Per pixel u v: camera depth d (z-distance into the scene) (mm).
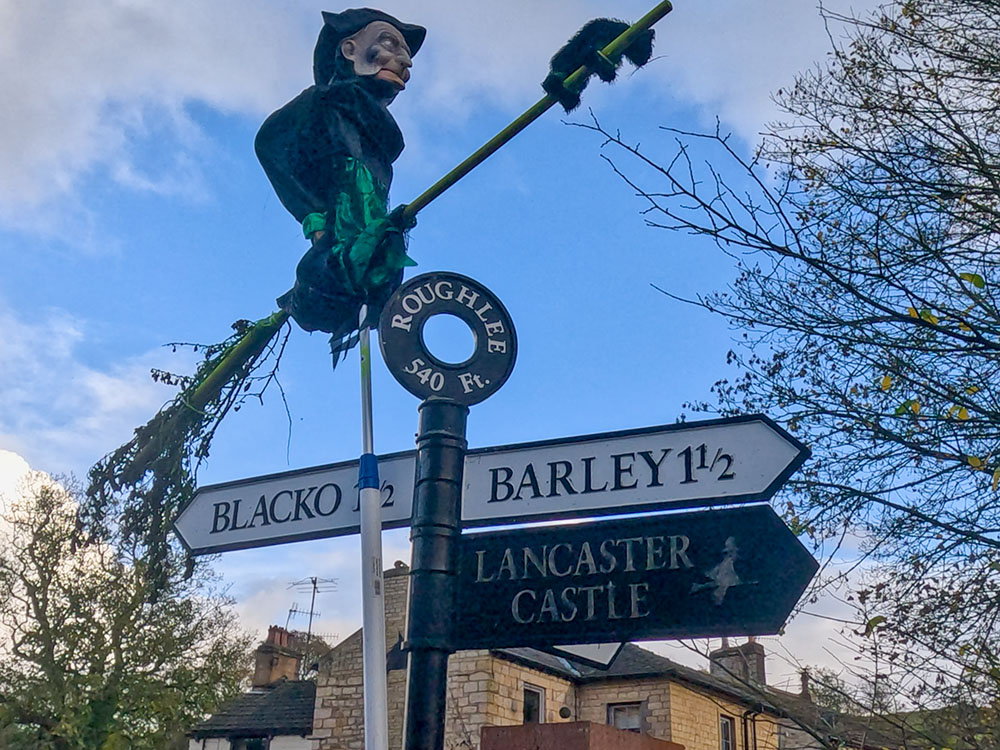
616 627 2393
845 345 6031
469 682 15391
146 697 18438
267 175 3170
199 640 19766
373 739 2355
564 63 2781
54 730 17594
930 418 5641
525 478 2646
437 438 2680
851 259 6023
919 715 6016
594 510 2549
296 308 3096
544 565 2525
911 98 6492
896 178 6242
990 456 5762
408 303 2836
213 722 19797
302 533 2893
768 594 2316
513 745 7594
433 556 2562
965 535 5859
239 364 3652
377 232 2943
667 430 2578
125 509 3781
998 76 6605
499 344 2846
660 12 2818
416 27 3260
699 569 2393
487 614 2516
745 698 6125
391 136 3127
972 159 6293
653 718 16391
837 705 6066
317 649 26703
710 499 2459
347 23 3186
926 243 5992
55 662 18312
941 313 5910
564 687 16953
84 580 18609
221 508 3080
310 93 3117
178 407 3764
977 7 6633
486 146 2832
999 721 5875
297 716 19484
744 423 2514
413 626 2512
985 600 5867
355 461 2908
